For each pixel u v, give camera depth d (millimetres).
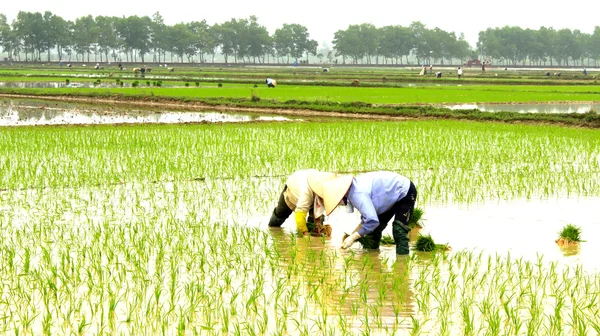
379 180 7723
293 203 8531
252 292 6109
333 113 30125
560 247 8031
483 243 8203
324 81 60344
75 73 74125
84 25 152875
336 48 171625
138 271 6660
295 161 14062
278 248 7812
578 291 6297
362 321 5523
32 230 8469
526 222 9344
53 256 7297
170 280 6516
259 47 163500
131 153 15023
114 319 5504
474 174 13086
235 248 7648
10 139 17281
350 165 13859
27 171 12773
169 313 5551
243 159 14352
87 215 9438
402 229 7684
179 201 10453
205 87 47812
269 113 30578
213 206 10172
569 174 13188
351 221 9422
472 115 26766
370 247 7965
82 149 15633
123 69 92875
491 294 6227
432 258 7363
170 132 19516
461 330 5352
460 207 10297
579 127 23938
